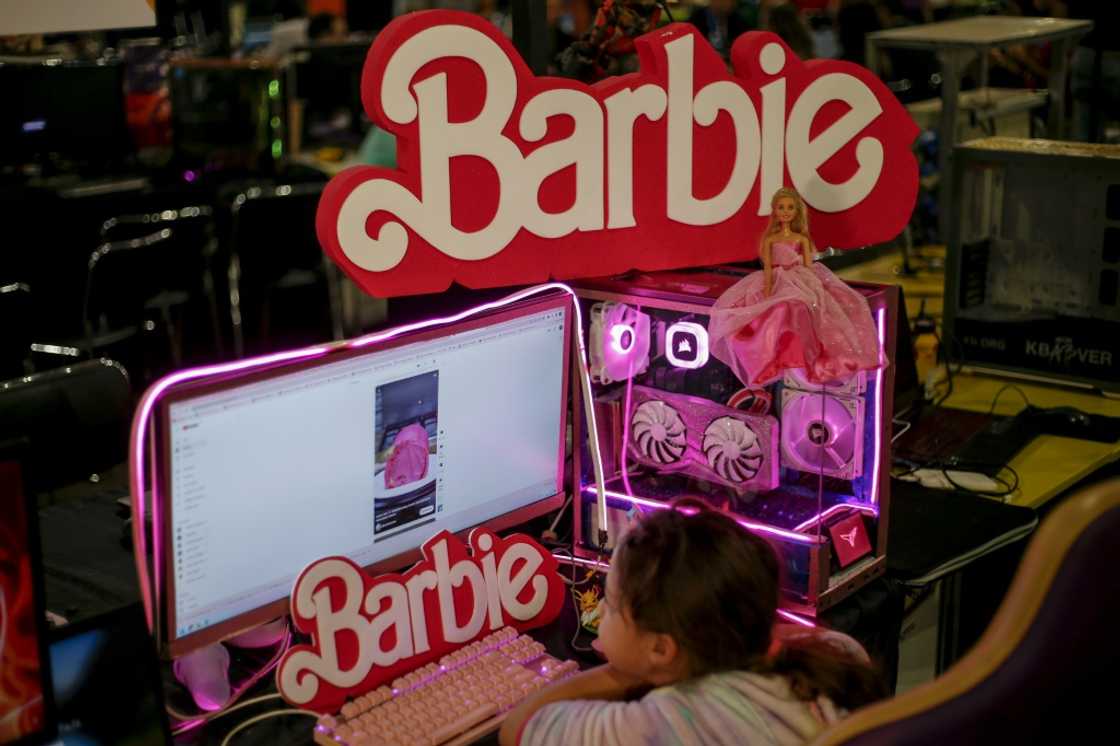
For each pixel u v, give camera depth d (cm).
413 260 180
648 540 136
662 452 192
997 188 289
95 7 203
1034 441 259
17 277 476
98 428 188
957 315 298
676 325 186
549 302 181
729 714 129
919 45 363
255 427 149
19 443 127
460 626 167
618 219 198
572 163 191
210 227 495
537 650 168
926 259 376
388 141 489
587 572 194
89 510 189
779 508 189
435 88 176
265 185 533
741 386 185
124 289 461
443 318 170
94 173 545
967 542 206
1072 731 111
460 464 176
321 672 153
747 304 174
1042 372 289
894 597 193
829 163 218
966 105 378
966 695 105
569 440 200
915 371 268
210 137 553
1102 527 107
